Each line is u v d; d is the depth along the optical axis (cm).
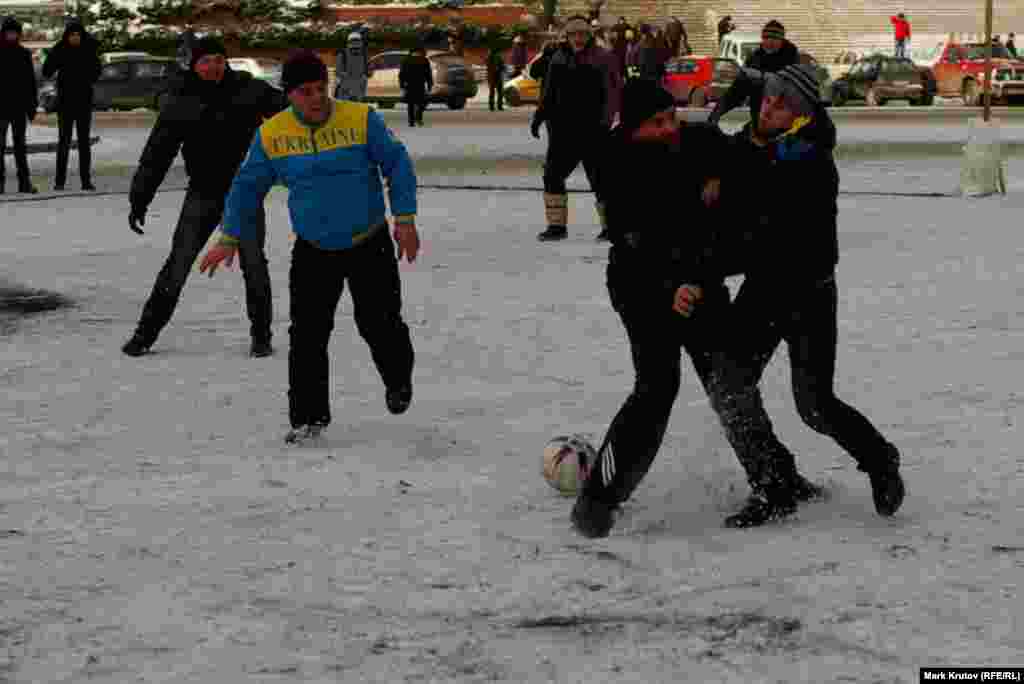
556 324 1504
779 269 812
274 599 723
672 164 802
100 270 1944
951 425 1062
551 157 2181
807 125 802
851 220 2392
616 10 8906
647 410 811
